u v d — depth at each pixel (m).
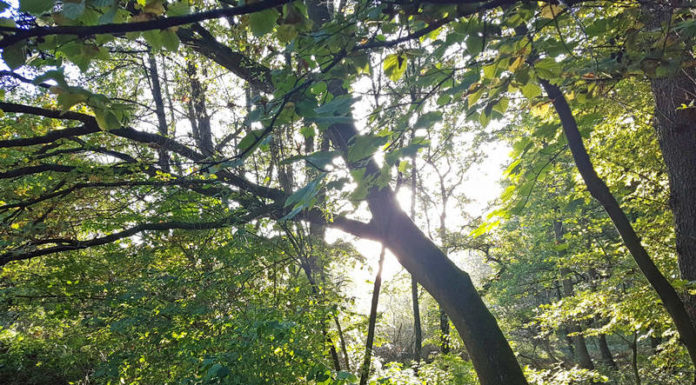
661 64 1.60
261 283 6.53
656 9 1.55
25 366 8.70
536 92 1.64
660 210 7.13
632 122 5.95
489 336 4.07
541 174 2.57
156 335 5.49
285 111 1.26
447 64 1.92
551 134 2.53
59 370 8.80
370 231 5.34
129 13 1.08
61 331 7.93
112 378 5.45
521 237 13.80
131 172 6.15
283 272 6.70
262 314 4.64
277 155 5.82
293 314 5.52
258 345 3.98
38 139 4.59
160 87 11.50
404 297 15.74
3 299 5.93
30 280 6.20
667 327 6.35
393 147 1.43
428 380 6.17
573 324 13.19
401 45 1.49
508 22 1.46
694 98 4.47
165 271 6.50
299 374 4.22
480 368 4.06
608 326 6.96
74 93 1.00
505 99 1.66
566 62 1.91
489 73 1.51
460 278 4.27
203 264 6.90
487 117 1.70
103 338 6.47
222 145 6.79
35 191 5.65
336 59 1.36
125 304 5.91
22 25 1.04
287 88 1.46
